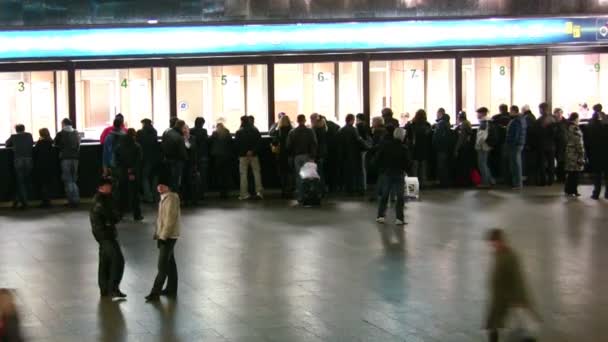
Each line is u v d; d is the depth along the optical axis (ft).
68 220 66.33
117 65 78.23
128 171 65.82
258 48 79.87
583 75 86.12
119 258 42.73
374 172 82.43
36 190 75.92
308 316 38.99
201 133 75.66
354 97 82.23
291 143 73.20
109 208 42.73
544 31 84.58
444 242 55.36
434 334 36.17
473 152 81.92
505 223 61.72
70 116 77.97
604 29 85.71
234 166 79.05
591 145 73.46
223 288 44.24
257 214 67.77
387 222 63.10
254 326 37.50
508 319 36.24
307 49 80.64
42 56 77.05
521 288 32.22
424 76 83.20
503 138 81.97
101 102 78.64
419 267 48.49
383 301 41.45
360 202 73.61
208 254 52.47
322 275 46.85
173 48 78.69
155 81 79.00
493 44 83.71
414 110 83.41
